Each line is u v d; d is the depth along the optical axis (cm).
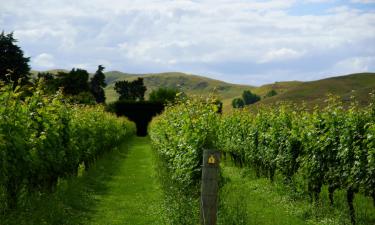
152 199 1698
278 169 1917
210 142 1324
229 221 1110
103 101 12094
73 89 9031
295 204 1553
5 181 1186
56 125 1689
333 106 1542
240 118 2823
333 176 1438
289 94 11262
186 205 1211
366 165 1272
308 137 1553
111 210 1521
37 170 1451
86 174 2245
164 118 2373
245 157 2484
